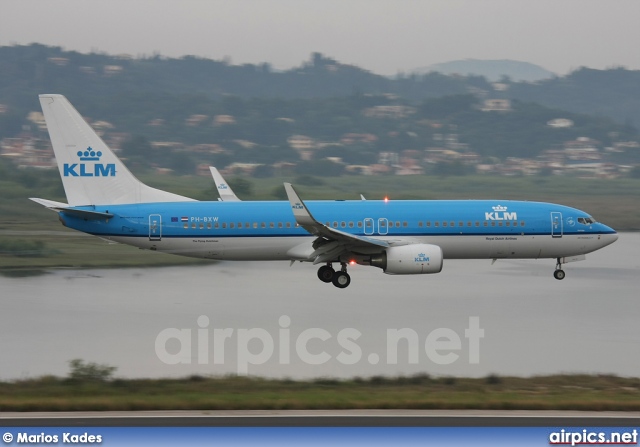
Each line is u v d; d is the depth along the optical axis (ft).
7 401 311.27
